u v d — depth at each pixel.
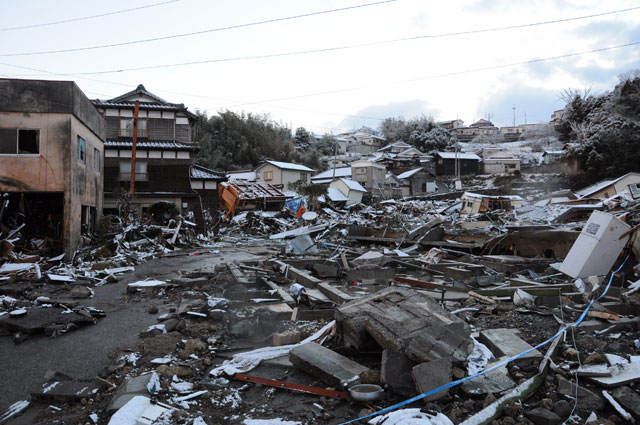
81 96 13.64
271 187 37.03
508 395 3.36
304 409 3.57
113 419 3.29
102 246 13.78
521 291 6.73
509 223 19.02
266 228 28.19
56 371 4.49
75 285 9.04
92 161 15.52
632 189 23.19
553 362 4.02
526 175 47.78
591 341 4.51
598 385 3.59
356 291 8.41
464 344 3.98
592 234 7.58
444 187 54.22
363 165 49.72
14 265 10.34
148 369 4.50
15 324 5.79
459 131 90.25
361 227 21.44
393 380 3.60
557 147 64.25
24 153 12.45
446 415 3.24
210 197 28.08
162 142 25.81
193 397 3.79
